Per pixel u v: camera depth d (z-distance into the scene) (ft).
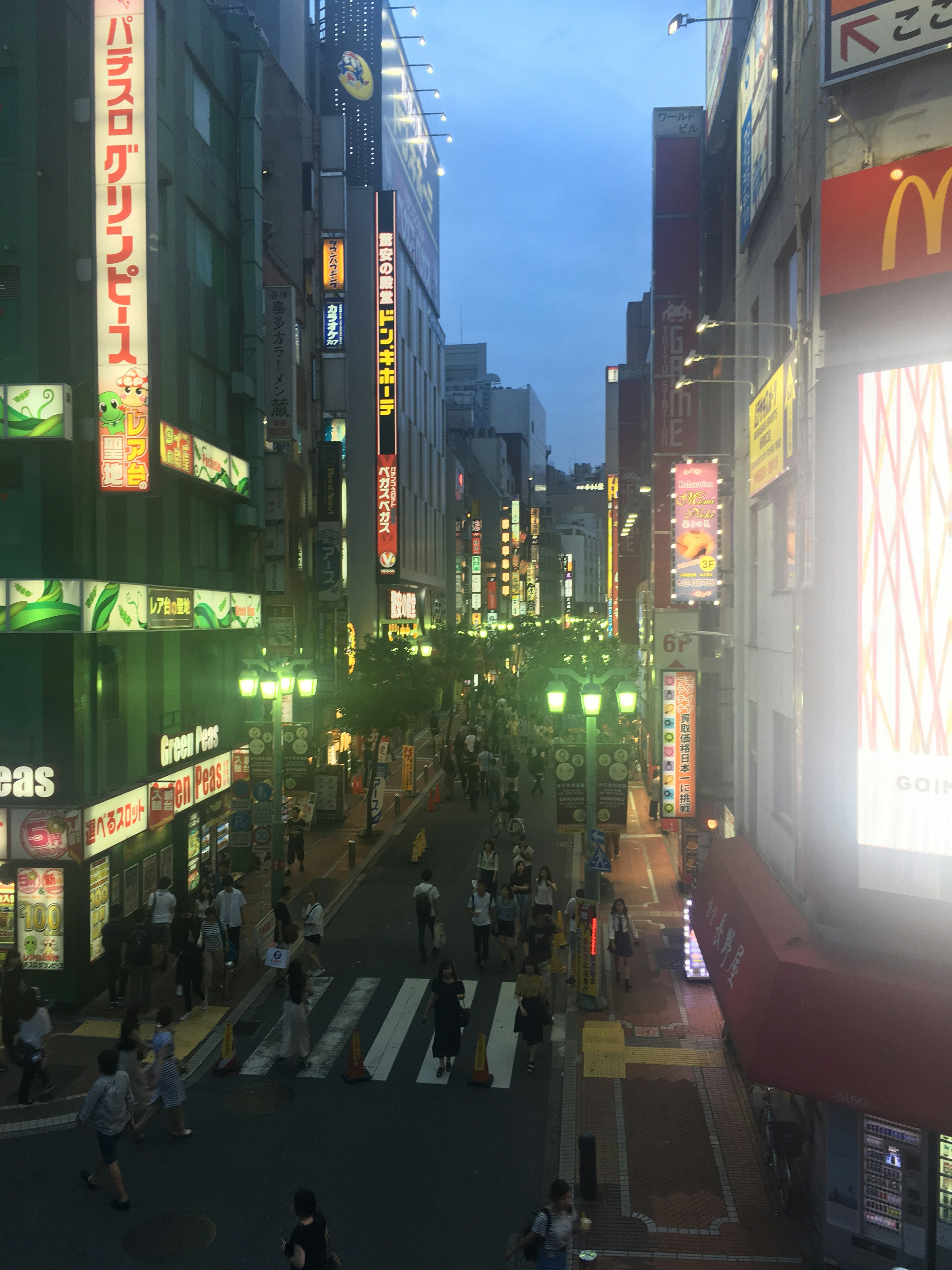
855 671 31.50
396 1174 39.37
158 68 70.08
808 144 36.01
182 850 72.69
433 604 271.69
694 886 77.56
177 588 69.72
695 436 97.76
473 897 64.80
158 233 67.46
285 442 106.63
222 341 83.92
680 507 69.31
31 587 55.77
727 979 38.52
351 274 203.51
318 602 139.44
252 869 86.84
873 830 31.32
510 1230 35.60
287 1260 33.65
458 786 130.52
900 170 30.14
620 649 197.98
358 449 203.21
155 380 57.57
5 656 57.11
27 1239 34.68
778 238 42.70
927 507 29.91
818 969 31.24
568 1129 43.34
